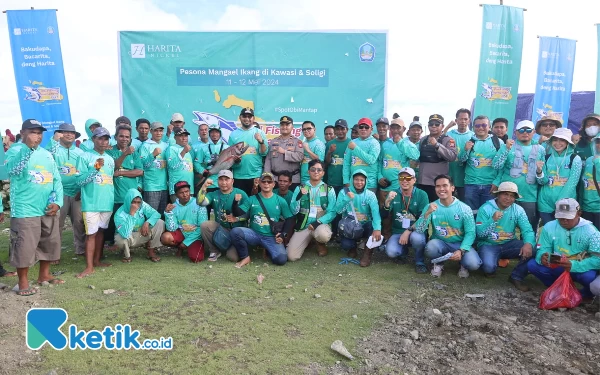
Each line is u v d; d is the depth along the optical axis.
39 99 8.66
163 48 8.85
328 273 5.64
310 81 8.95
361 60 8.90
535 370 3.38
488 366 3.43
